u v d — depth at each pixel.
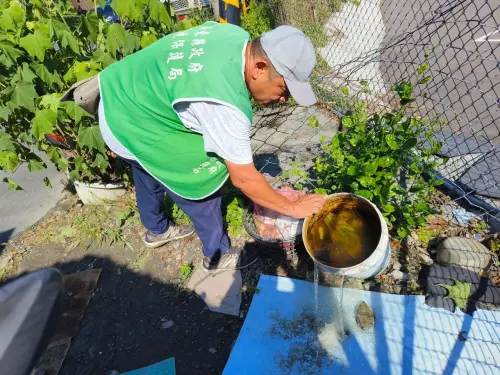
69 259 2.77
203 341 2.17
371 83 4.27
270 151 3.45
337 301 2.18
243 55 1.48
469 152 2.78
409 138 2.18
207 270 2.50
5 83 2.39
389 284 2.22
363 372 1.87
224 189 2.84
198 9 4.82
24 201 3.37
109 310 2.40
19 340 0.78
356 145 2.42
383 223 1.97
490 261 2.18
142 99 1.67
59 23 2.32
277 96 1.58
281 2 5.03
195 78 1.48
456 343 1.90
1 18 2.24
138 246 2.79
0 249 2.93
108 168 3.06
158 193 2.36
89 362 2.16
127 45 2.51
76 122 2.46
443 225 2.50
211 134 1.50
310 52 1.39
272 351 2.01
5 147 2.53
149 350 2.17
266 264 2.47
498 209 2.45
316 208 1.85
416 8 6.86
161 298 2.42
